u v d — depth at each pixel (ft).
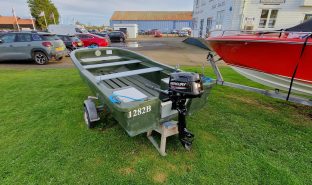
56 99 12.94
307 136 9.38
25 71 21.88
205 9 54.80
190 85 6.46
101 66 11.71
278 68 11.07
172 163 7.37
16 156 7.45
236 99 13.82
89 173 6.76
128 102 6.46
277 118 11.12
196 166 7.24
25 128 9.38
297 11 35.04
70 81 17.22
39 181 6.37
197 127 9.95
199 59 32.68
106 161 7.36
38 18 121.80
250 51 11.73
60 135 8.88
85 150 7.91
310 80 10.18
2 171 6.72
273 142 8.86
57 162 7.21
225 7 40.22
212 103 13.00
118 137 8.84
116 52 15.83
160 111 7.23
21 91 14.47
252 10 36.14
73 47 36.37
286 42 9.83
